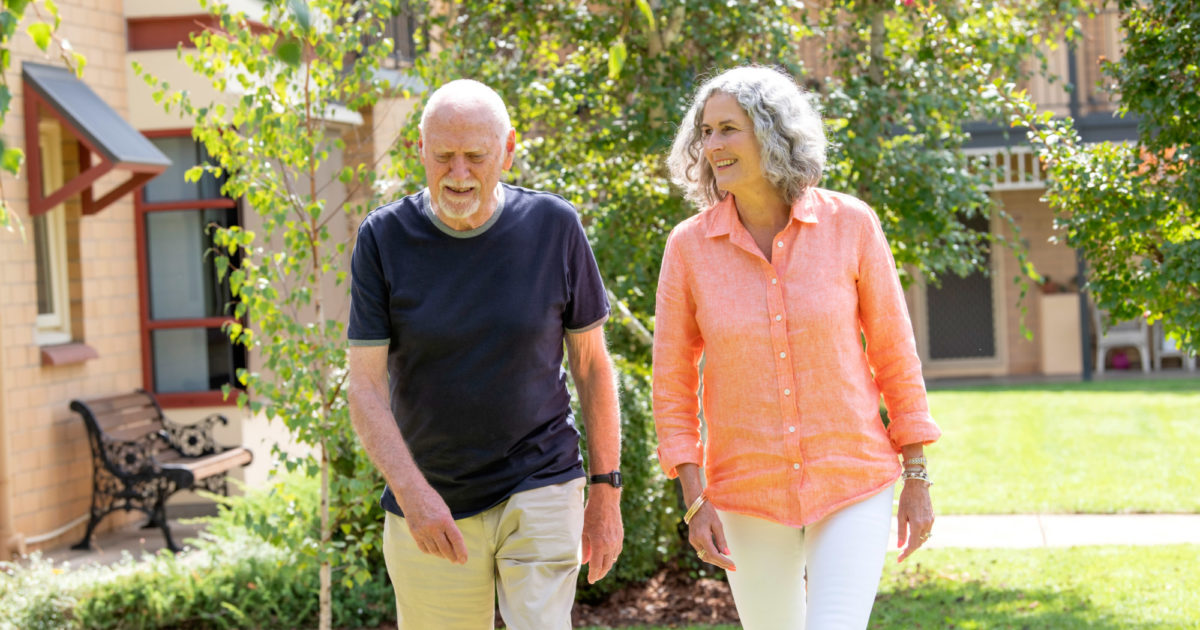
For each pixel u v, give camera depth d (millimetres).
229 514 6594
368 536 4668
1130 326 17688
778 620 3078
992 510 7906
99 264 8070
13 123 7168
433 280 2939
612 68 2846
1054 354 17844
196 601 5762
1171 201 4656
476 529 3012
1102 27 16469
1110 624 5027
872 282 3008
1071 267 18125
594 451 3211
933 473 9406
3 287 7125
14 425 7164
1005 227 18188
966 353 18469
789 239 2992
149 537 7848
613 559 3209
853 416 2926
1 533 7051
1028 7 6754
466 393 2938
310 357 4461
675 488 6445
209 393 8344
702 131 3100
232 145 4500
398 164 4680
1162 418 11750
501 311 2932
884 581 6188
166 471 7348
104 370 8055
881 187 6215
